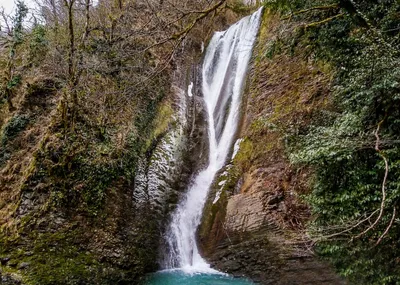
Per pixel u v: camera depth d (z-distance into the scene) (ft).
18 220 25.54
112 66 34.76
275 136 33.17
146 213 32.14
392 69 18.21
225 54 55.16
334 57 25.41
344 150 20.13
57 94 34.37
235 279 28.12
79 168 28.89
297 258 25.66
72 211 27.43
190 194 36.94
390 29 20.56
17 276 23.20
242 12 68.64
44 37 38.88
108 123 33.04
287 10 26.45
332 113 24.93
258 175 32.71
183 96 48.57
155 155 37.04
